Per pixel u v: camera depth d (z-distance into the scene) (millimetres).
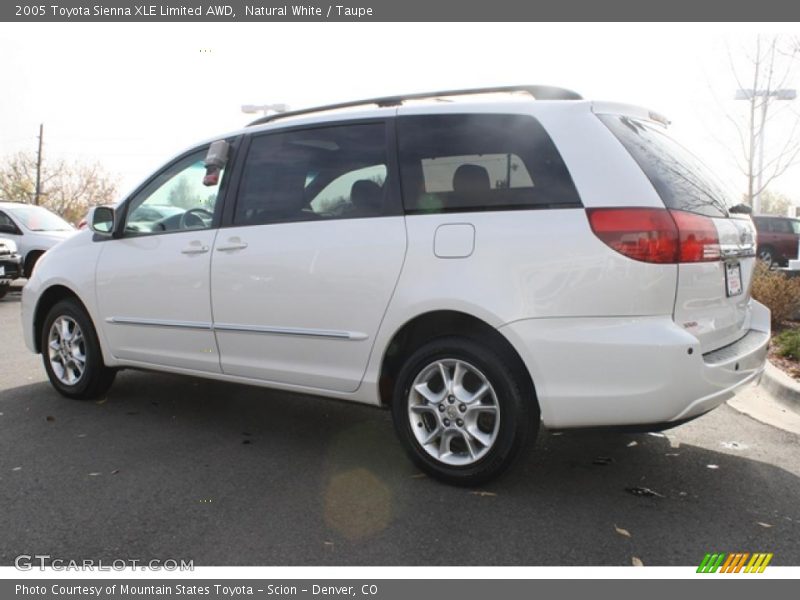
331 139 3871
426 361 3455
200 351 4324
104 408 4918
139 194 4766
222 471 3689
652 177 3117
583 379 3049
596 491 3404
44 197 56250
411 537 2936
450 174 3434
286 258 3852
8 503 3275
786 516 3133
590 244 3025
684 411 2996
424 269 3385
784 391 4984
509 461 3279
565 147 3188
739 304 3633
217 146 4293
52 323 5164
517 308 3141
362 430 4430
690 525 3041
